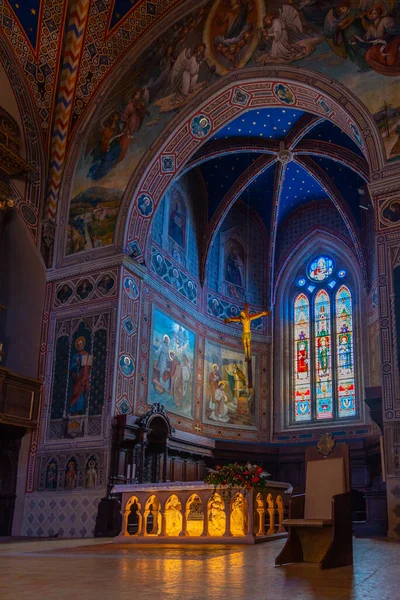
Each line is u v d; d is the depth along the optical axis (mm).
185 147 20938
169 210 23828
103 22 20297
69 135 21672
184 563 8281
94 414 18750
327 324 26641
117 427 18312
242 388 26000
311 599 5180
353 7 17828
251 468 12438
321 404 25688
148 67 20969
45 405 19750
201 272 25547
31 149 21297
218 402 24906
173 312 22922
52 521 18266
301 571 7285
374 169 16297
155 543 12578
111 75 21250
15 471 19172
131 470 18438
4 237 20672
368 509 18031
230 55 19625
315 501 8547
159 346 21594
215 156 22969
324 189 25391
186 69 20422
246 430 25484
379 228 15812
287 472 25281
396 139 16234
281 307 27734
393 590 5742
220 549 10797
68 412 19250
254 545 11562
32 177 21281
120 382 19047
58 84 21016
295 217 28391
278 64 18641
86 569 7551
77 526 17828
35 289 20984
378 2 17438
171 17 20703
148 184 20844
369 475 23172
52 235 21328
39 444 19344
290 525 8195
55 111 21312
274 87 19016
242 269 27547
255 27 19297
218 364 25438
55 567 7820
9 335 20344
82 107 21531
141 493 13367
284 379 26656
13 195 20562
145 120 20875
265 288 27906
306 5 18547
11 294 20609
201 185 26250
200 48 20234
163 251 22875
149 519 17188
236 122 22078
